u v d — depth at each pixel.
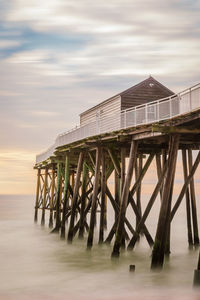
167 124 13.73
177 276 14.30
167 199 13.34
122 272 14.99
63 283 13.95
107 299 11.96
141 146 17.64
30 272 15.68
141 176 18.16
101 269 15.57
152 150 18.02
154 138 14.90
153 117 18.14
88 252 18.91
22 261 17.78
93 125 20.61
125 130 15.72
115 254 15.96
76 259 17.78
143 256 17.64
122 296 12.21
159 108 15.91
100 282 13.86
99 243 19.94
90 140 18.81
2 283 14.10
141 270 15.04
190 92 13.11
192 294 11.66
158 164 19.11
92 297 12.24
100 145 18.30
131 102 23.06
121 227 15.67
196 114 12.34
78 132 22.67
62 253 19.33
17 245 22.36
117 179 21.62
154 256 13.71
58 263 17.17
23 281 14.34
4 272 15.75
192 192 20.42
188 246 20.75
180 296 11.98
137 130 15.09
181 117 12.92
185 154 19.36
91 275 14.84
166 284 13.28
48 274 15.30
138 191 22.08
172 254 18.86
